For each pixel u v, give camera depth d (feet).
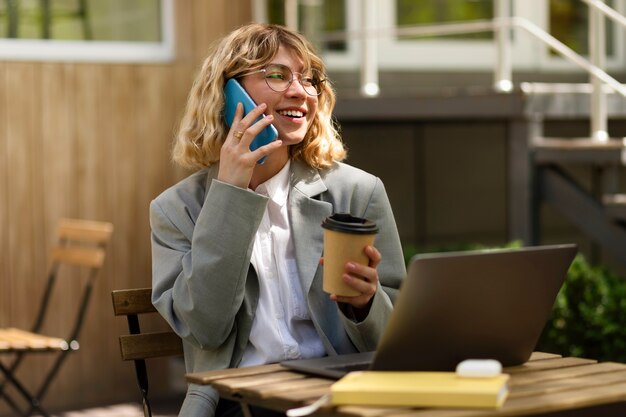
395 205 24.17
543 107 19.94
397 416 6.48
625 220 18.97
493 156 25.53
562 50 20.26
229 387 7.52
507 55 21.27
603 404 7.68
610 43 27.17
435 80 25.57
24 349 16.35
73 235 18.39
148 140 21.21
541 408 6.79
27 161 20.20
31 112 20.21
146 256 21.26
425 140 24.58
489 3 26.43
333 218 8.30
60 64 20.44
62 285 20.58
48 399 20.59
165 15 21.58
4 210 20.02
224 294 8.96
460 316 7.63
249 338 9.42
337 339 9.57
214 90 9.72
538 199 20.06
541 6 26.61
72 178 20.58
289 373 7.98
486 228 25.43
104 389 21.07
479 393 6.61
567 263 8.13
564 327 18.07
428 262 7.22
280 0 22.98
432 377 7.08
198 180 9.92
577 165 25.68
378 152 23.91
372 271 8.17
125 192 21.04
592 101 19.94
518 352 8.14
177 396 21.44
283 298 9.60
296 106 9.59
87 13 21.03
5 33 20.34
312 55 9.90
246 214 8.93
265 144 9.35
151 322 21.31
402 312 7.28
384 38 24.70
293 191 9.82
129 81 21.02
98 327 20.95
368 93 22.27
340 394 6.79
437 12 25.62
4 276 20.04
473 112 20.42
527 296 7.94
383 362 7.44
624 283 18.62
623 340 17.58
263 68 9.59
